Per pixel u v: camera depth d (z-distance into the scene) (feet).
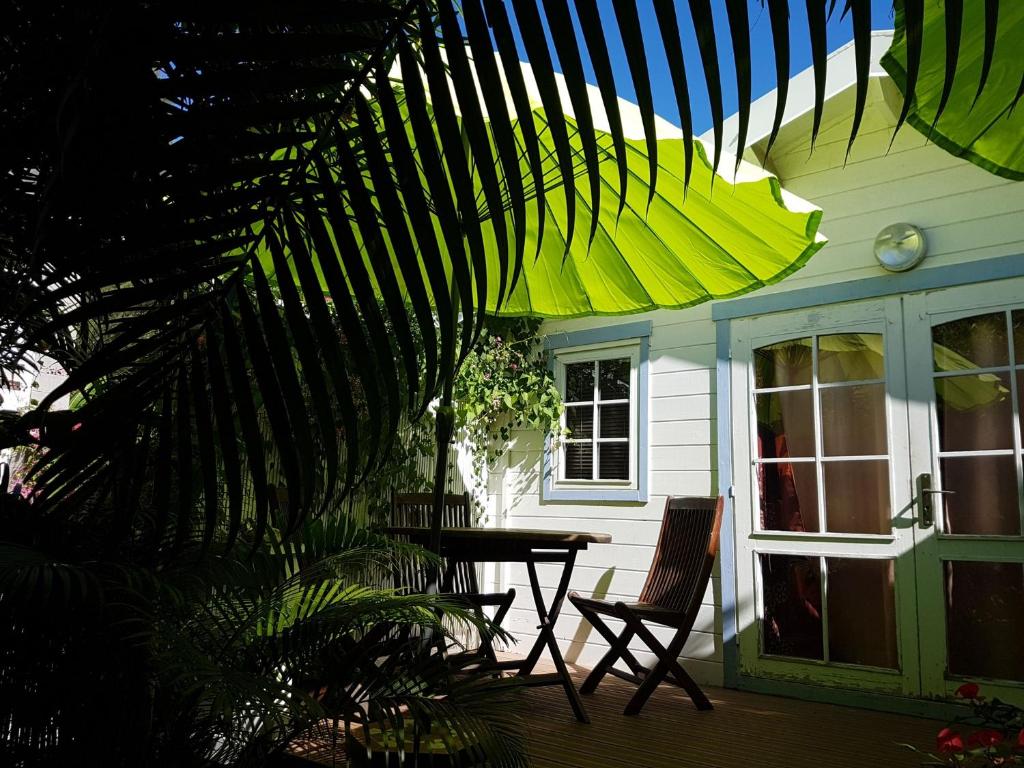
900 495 14.10
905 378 14.33
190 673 4.92
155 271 3.12
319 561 6.89
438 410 6.59
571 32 2.17
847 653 14.28
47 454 3.42
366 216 2.88
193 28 2.88
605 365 18.89
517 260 2.39
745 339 16.47
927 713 13.20
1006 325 13.46
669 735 11.72
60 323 3.21
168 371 3.43
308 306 3.09
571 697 12.59
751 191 8.78
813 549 14.92
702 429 16.85
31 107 2.90
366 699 5.99
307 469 3.17
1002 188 13.70
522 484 19.79
